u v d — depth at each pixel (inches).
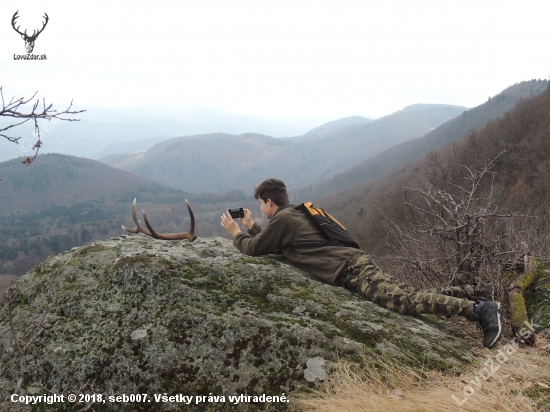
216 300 112.5
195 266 123.6
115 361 97.8
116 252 132.8
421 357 101.3
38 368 100.7
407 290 118.6
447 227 161.2
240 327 103.3
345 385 91.4
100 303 113.0
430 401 84.2
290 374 95.1
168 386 93.7
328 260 129.0
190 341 100.6
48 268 131.5
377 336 106.0
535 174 964.0
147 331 102.7
